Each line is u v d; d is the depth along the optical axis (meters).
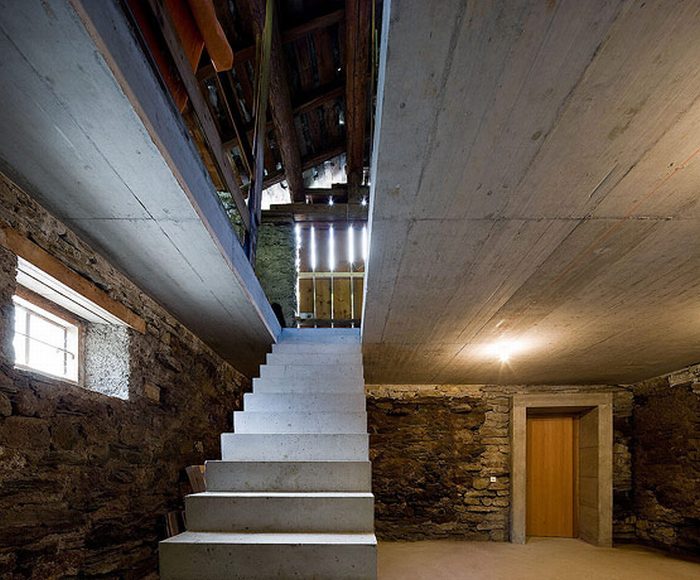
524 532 5.20
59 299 2.17
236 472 2.74
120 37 1.25
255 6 3.74
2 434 1.65
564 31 1.09
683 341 3.68
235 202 2.85
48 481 1.89
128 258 2.33
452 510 5.36
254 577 2.13
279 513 2.44
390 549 4.86
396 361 4.50
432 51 1.15
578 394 5.45
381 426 5.55
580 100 1.29
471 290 2.70
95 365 2.50
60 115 1.38
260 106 3.50
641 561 4.44
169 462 3.07
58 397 1.96
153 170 1.63
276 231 6.05
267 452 2.97
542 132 1.41
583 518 5.45
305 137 6.25
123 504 2.47
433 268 2.40
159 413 2.93
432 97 1.29
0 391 1.65
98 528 2.24
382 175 1.63
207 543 2.15
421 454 5.48
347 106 5.23
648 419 5.23
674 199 1.75
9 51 1.16
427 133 1.42
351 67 4.68
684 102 1.28
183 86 1.90
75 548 2.06
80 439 2.11
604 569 4.16
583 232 2.01
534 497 5.68
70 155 1.55
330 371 3.80
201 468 3.38
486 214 1.88
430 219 1.92
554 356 4.24
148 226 2.02
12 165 1.63
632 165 1.56
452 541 5.24
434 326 3.38
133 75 1.32
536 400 5.46
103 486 2.29
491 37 1.11
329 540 2.21
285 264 5.96
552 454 5.76
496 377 5.25
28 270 1.86
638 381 5.43
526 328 3.41
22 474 1.75
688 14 1.03
